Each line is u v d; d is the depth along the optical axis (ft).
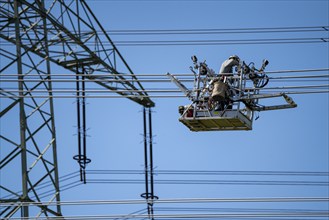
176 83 182.70
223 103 181.27
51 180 218.18
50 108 222.07
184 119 181.98
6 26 219.00
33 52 226.38
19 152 211.82
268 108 182.91
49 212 214.90
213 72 183.11
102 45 234.99
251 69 182.19
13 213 207.41
